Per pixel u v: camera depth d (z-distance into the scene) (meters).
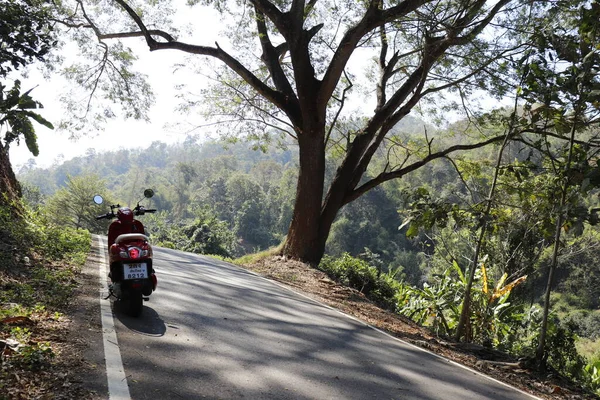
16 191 14.09
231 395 5.10
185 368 5.62
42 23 12.32
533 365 9.74
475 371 8.43
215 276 12.95
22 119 13.72
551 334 11.80
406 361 7.88
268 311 9.51
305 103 18.58
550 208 10.35
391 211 89.44
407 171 19.14
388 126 19.39
